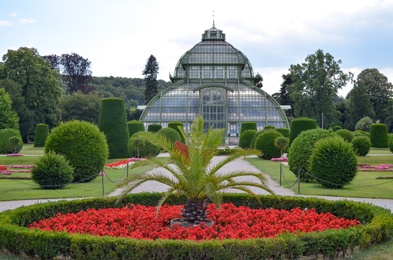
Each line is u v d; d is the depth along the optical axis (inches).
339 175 836.0
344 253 374.3
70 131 955.3
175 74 3651.6
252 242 343.9
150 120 3238.2
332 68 3585.1
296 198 567.8
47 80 3095.5
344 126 4143.7
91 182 962.1
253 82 3617.1
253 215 500.7
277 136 1731.1
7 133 2001.7
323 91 3545.8
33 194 759.7
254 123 2583.7
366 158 1606.8
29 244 370.3
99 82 6102.4
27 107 3016.7
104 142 996.6
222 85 3166.8
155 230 425.7
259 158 1811.0
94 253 346.6
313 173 860.0
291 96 3597.4
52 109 3152.1
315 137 946.7
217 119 3193.9
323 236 365.4
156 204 596.1
